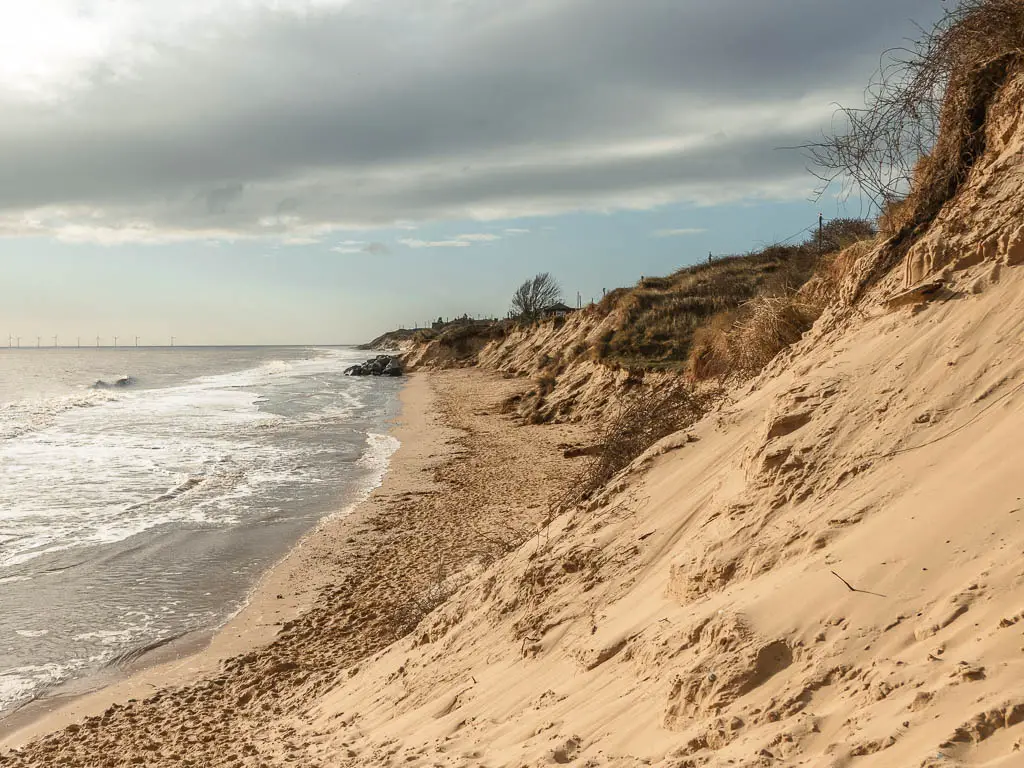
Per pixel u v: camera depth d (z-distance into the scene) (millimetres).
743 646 3648
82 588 13492
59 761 8008
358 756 5805
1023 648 2580
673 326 34750
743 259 42125
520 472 21438
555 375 41625
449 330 103250
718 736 3236
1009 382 4238
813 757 2764
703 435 7875
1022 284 4820
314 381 75688
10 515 18422
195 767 7051
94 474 23641
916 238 6852
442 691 6547
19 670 10469
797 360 7578
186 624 11953
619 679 4656
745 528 4898
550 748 4117
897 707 2717
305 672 9898
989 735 2312
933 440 4289
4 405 49062
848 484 4500
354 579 13578
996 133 6234
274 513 18531
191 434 33406
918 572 3395
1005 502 3363
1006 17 6242
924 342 5137
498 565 8836
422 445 28422
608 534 7105
